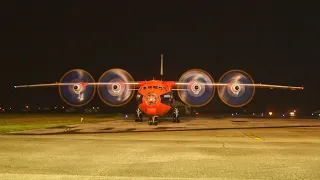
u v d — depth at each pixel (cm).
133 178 902
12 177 907
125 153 1298
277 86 4194
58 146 1477
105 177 912
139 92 3400
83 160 1151
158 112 3209
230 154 1278
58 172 969
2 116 5347
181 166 1056
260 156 1233
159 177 915
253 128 2711
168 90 3509
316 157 1213
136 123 3447
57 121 3769
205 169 1013
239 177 916
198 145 1538
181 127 2838
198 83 4072
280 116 5844
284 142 1672
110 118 4619
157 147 1465
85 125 3070
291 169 1012
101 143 1598
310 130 2500
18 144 1531
